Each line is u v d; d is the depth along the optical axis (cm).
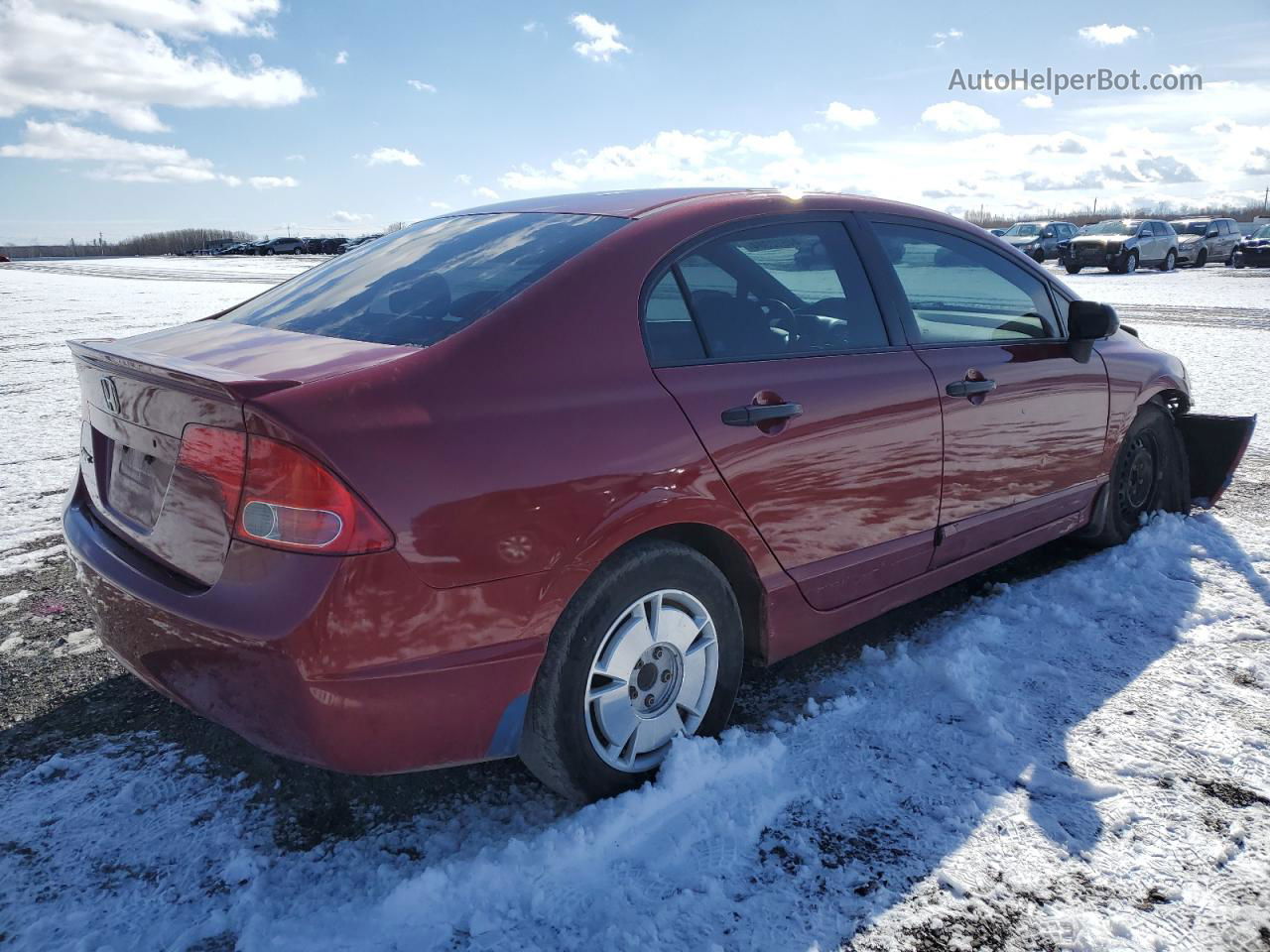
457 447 203
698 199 280
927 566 318
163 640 212
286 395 193
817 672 311
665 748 250
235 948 193
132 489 236
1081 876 213
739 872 214
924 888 209
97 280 3083
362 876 215
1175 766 255
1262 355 1022
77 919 201
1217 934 194
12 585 395
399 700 200
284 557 192
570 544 216
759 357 265
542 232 270
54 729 280
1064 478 371
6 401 829
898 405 291
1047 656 320
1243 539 430
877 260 309
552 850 217
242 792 248
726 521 248
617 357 235
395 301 250
